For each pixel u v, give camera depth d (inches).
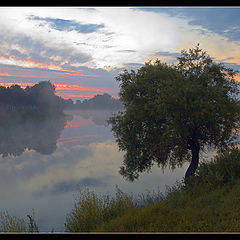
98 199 426.9
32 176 1264.8
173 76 648.4
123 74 730.8
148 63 710.5
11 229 332.2
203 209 313.6
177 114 556.7
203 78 624.4
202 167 503.5
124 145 717.9
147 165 735.7
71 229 343.3
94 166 1480.1
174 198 396.8
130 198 435.2
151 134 635.5
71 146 2386.8
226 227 251.3
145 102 652.7
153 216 314.0
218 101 579.8
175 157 705.6
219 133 609.6
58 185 1084.5
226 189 384.8
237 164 454.3
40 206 795.4
